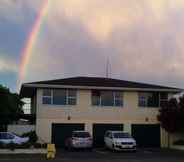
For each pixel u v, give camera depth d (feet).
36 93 138.82
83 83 142.20
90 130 140.05
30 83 137.18
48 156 96.07
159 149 133.49
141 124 144.97
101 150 127.03
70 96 139.85
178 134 146.51
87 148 124.88
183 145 134.82
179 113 137.90
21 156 99.04
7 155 100.83
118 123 142.82
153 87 147.23
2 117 143.43
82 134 124.36
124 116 143.74
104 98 142.82
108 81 149.89
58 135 137.28
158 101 147.84
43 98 137.80
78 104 140.05
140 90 144.87
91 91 141.69
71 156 101.65
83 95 140.87
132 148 119.44
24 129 135.33
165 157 99.86
